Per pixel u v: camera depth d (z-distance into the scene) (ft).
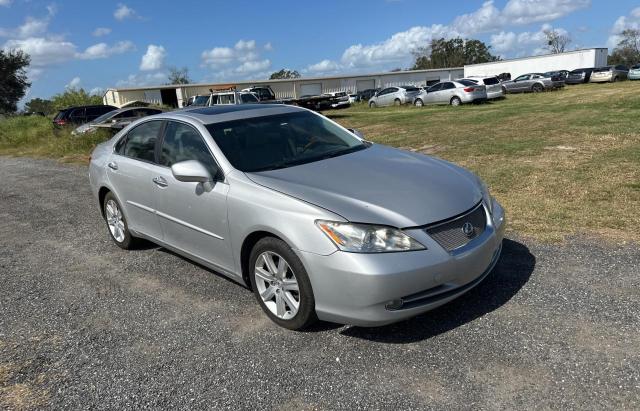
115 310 13.38
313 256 10.27
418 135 44.19
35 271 16.92
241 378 9.89
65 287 15.26
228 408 9.05
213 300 13.44
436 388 9.05
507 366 9.44
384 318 10.00
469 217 11.11
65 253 18.56
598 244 14.53
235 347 11.03
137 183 15.66
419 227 10.25
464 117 57.31
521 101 79.87
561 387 8.73
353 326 11.43
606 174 22.06
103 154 18.16
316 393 9.23
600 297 11.56
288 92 171.42
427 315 11.57
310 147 14.30
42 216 24.72
